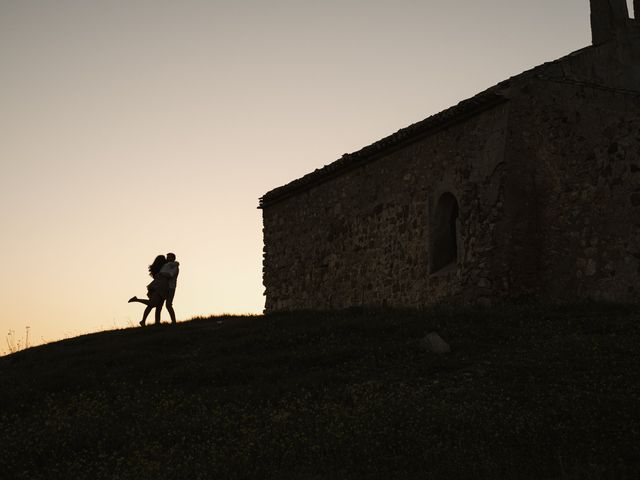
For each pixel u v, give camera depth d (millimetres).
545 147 21375
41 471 11711
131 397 15430
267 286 31969
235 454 11422
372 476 10414
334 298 27703
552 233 21031
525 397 12773
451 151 22859
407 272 24172
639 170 19672
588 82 21859
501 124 21266
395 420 12203
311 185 29500
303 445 11625
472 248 21328
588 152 20844
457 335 16922
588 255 20375
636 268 19438
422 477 10250
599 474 9875
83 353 20578
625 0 22875
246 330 20453
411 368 15227
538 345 15672
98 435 12891
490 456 10781
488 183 21359
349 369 15688
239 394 14727
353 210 27031
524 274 20938
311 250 29297
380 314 20422
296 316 21812
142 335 22625
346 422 12312
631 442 10828
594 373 13586
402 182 24750
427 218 23469
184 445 12227
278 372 15945
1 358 23188
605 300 19766
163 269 25094
